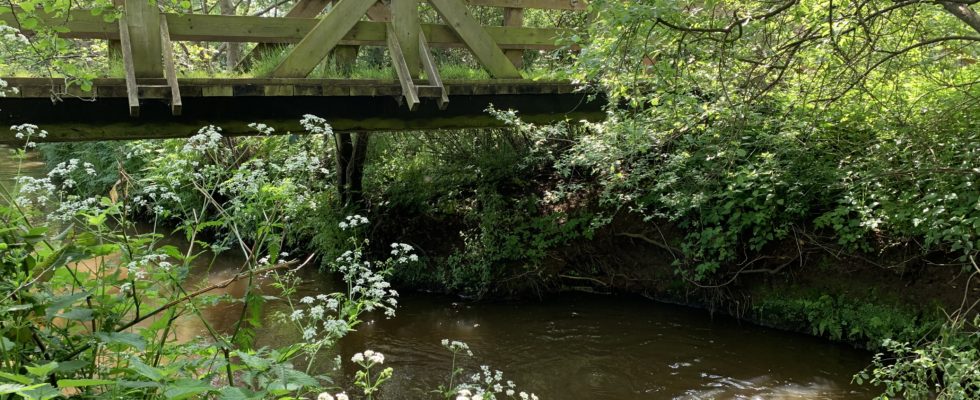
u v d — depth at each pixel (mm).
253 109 5320
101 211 2355
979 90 5207
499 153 8844
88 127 4773
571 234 8016
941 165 4703
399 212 8711
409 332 6988
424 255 8422
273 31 5285
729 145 5441
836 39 4324
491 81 6004
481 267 7965
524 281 8055
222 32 5082
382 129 5895
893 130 5297
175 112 4594
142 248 2535
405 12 5633
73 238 2334
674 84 4508
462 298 8078
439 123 6152
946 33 5082
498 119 6438
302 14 6148
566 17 9211
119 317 2258
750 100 4465
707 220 7129
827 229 6719
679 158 6070
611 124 5625
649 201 7293
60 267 2207
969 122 5043
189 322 5898
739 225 7023
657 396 5602
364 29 5641
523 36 6453
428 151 9289
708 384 5805
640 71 4703
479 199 8422
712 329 7016
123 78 4609
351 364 6113
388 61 6332
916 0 3793
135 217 10891
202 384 1903
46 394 1531
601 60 4211
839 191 6582
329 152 9148
